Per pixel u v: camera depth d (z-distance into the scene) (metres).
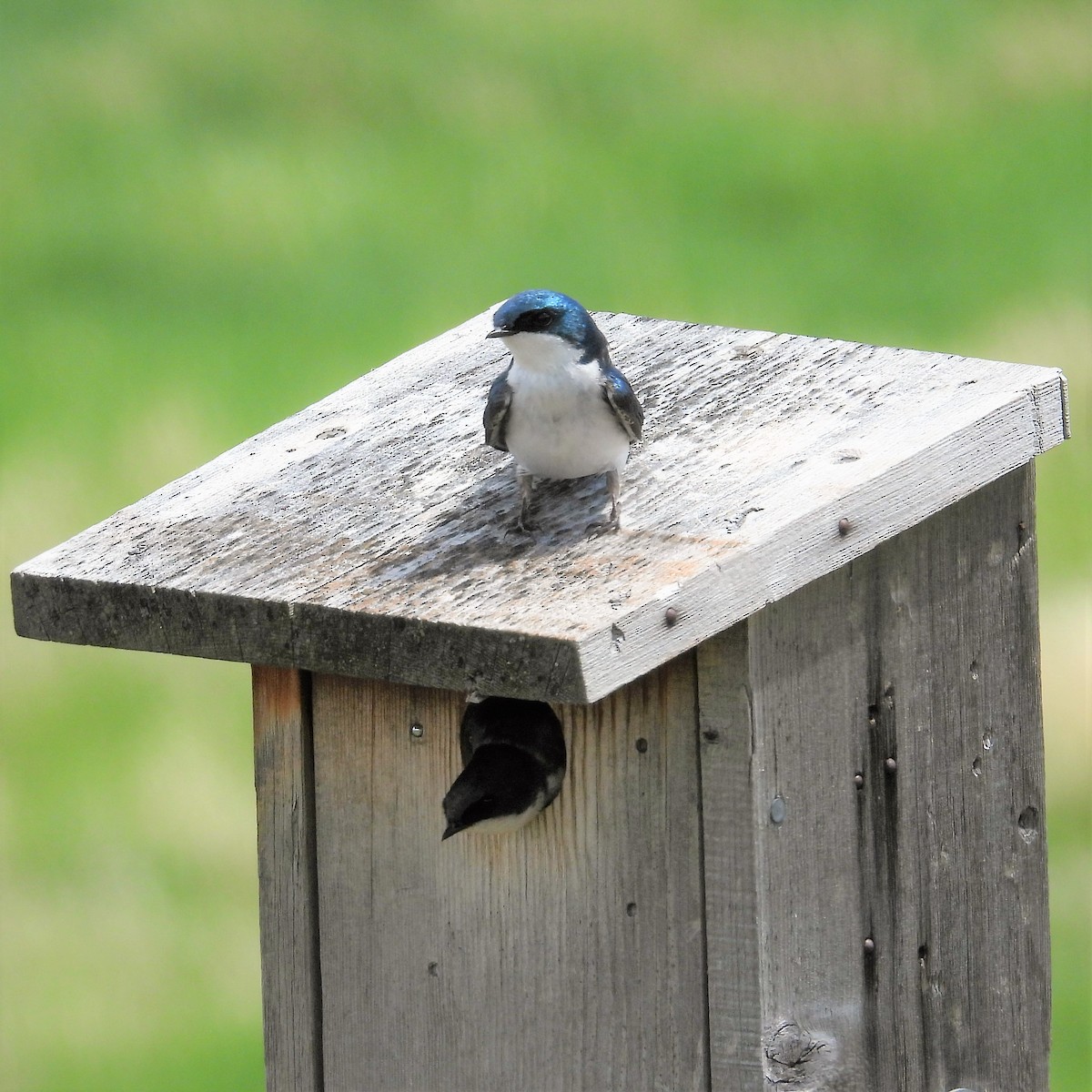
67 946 13.94
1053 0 23.30
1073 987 13.66
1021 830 8.89
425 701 8.15
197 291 19.92
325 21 23.92
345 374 18.53
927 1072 8.62
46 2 24.69
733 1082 7.88
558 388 7.67
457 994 8.34
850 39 22.95
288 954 8.57
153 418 18.11
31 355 18.94
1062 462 17.28
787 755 7.83
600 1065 8.12
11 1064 13.00
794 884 7.93
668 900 7.89
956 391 8.48
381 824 8.34
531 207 20.48
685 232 20.19
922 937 8.50
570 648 7.00
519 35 23.55
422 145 21.70
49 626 8.05
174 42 23.81
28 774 15.19
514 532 7.88
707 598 7.31
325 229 20.48
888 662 8.23
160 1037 13.31
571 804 7.98
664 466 8.17
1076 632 15.53
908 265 19.55
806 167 20.97
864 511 7.80
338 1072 8.60
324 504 8.33
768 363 8.96
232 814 14.88
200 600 7.75
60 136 22.12
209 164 21.64
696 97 22.22
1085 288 18.98
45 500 17.16
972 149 21.25
